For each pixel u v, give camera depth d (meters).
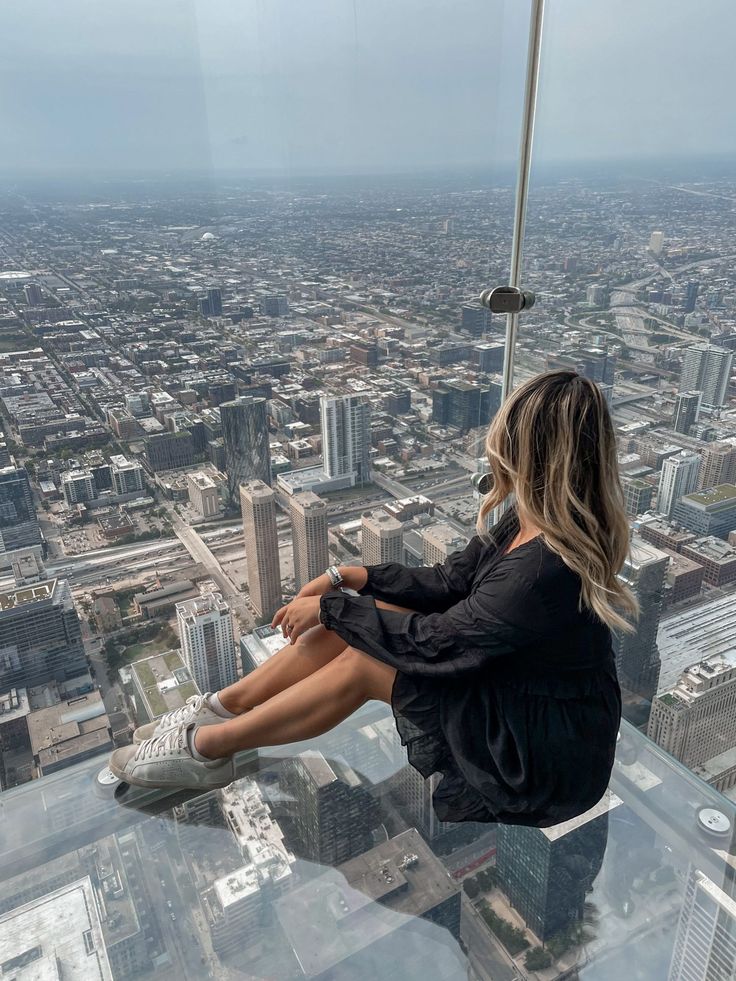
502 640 1.06
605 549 1.04
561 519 1.02
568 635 1.06
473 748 1.12
